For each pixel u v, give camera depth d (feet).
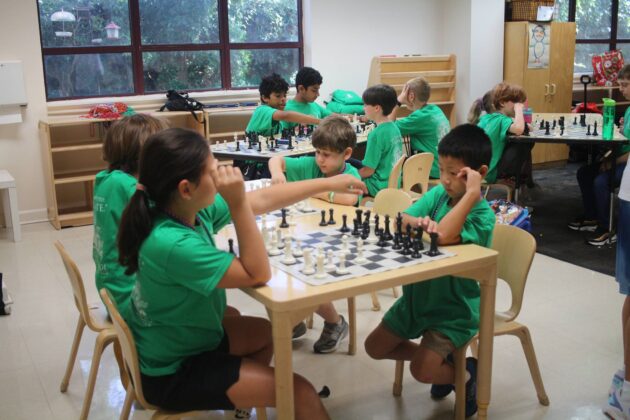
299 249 6.26
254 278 5.21
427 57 22.67
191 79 20.71
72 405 7.99
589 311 10.67
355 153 17.52
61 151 17.93
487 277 6.21
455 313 6.75
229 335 6.44
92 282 12.59
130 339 5.24
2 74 16.40
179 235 5.05
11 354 9.48
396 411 7.68
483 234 6.72
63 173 17.89
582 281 12.13
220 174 5.08
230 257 5.18
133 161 6.84
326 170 8.75
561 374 8.50
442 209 7.17
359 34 22.44
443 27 23.89
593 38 27.37
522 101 15.87
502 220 12.76
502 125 15.26
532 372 7.59
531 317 10.43
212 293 5.41
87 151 18.61
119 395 8.21
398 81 22.35
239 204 5.19
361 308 10.88
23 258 14.35
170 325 5.29
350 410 7.71
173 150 4.90
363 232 6.70
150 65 19.95
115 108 17.60
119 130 6.83
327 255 5.92
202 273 5.00
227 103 20.27
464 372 6.91
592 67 27.43
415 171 12.53
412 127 15.69
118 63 19.45
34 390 8.38
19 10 16.72
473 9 22.43
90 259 14.17
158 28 19.88
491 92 16.17
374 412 7.66
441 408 7.72
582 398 7.90
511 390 8.10
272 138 14.61
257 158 13.51
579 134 15.23
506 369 8.64
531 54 22.84
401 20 23.13
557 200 18.88
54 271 13.38
